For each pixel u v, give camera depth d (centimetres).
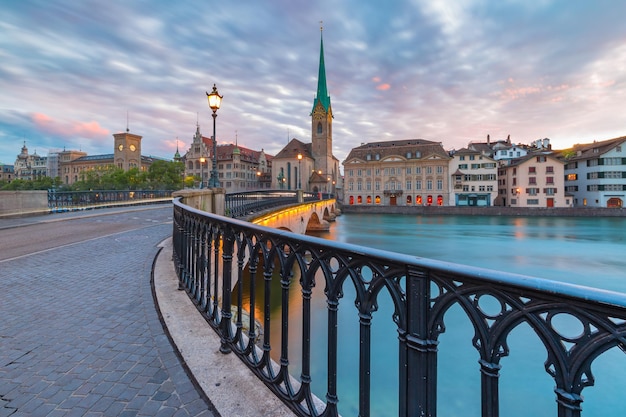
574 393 96
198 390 227
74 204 2195
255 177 10456
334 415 173
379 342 1184
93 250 769
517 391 934
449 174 7481
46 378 241
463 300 122
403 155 8031
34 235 1027
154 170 6900
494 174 7206
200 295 362
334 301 175
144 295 439
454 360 1088
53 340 306
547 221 5766
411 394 136
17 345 295
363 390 157
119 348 290
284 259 212
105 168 10700
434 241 3900
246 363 248
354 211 7800
